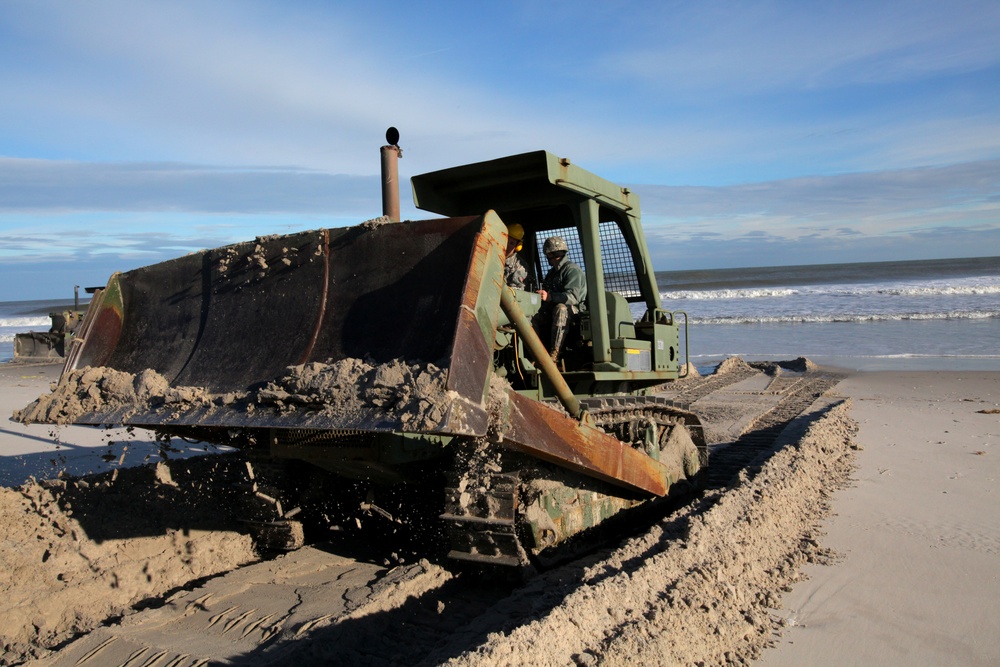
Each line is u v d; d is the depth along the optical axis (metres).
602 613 3.76
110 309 5.21
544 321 6.30
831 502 7.06
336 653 3.86
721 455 9.88
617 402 5.96
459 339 3.60
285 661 3.69
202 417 3.99
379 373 3.61
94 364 5.04
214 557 5.52
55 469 8.64
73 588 4.74
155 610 4.51
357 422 3.47
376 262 4.26
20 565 4.76
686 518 5.66
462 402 3.48
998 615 4.50
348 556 5.53
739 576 4.81
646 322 7.26
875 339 25.39
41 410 4.64
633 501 6.61
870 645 4.12
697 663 3.70
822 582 5.04
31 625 4.44
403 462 4.50
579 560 5.52
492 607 4.33
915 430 10.84
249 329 4.52
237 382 4.27
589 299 6.16
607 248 7.48
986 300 37.72
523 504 4.90
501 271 4.09
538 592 4.50
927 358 20.36
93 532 5.27
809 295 47.38
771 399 14.81
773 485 6.62
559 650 3.37
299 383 3.81
